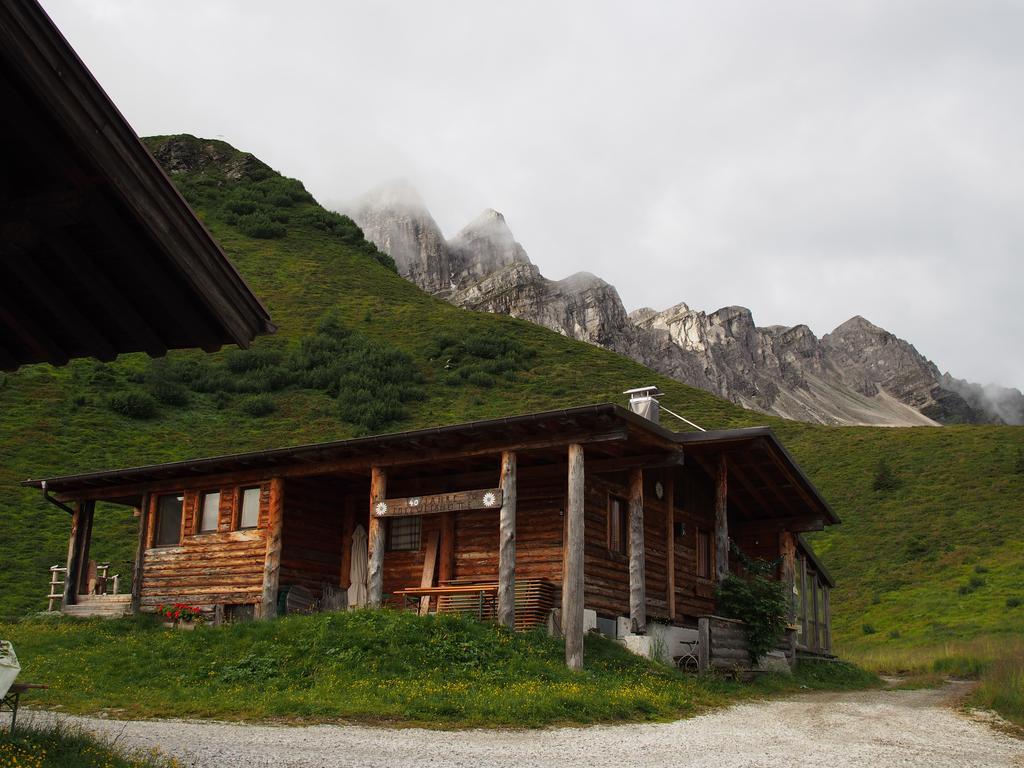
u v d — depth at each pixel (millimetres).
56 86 4898
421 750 9367
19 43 4668
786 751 10164
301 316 88000
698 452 22531
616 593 19938
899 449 72562
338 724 11156
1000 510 57531
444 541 20953
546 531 19641
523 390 78125
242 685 13953
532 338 95000
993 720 14031
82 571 25281
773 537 26125
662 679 16531
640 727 11844
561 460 19469
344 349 79000
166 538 23922
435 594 19719
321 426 62188
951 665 27844
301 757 8711
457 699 12547
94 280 6238
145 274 6062
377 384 71438
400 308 97812
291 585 21766
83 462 47531
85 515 25625
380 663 14516
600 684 14758
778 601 21141
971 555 51719
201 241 5969
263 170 135750
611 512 20578
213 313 6301
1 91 4977
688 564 22938
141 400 57062
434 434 17922
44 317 7113
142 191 5535
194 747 9164
